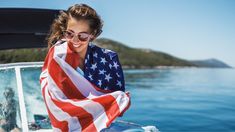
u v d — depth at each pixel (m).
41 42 3.29
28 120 2.77
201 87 15.11
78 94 2.02
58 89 1.97
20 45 3.24
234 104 10.19
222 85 16.06
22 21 3.06
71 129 1.98
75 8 1.92
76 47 1.97
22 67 2.70
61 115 1.97
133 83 15.91
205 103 10.47
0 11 2.94
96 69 2.10
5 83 2.62
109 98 2.00
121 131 2.17
